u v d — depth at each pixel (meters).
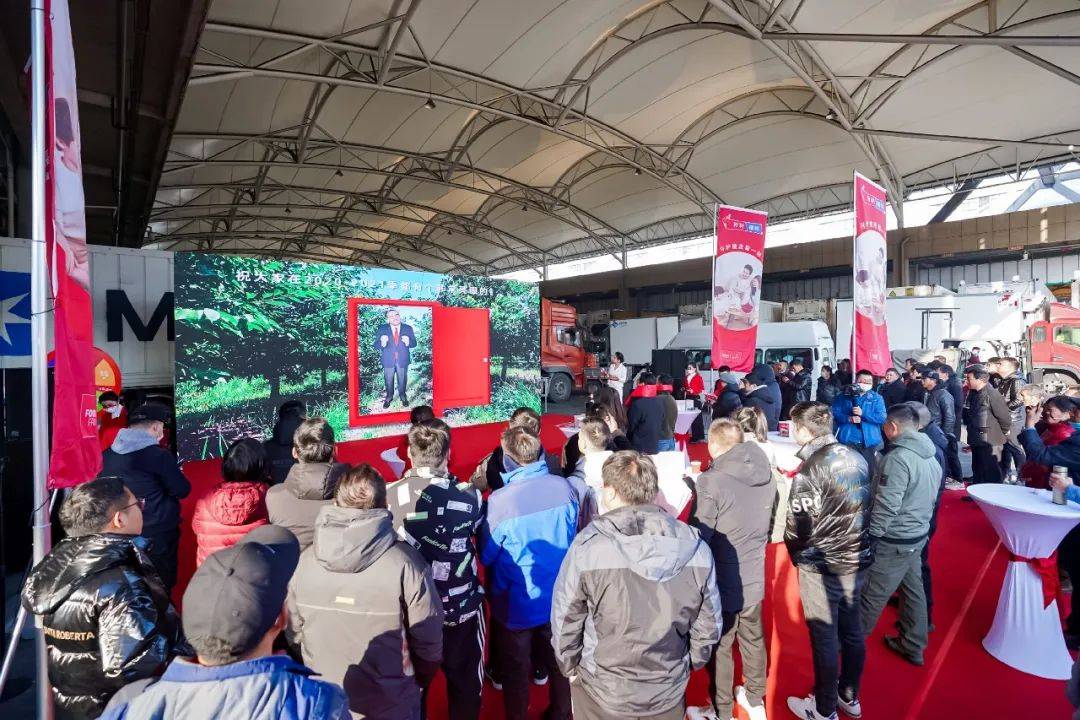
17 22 4.82
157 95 6.68
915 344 11.66
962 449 8.38
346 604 1.51
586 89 12.66
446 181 17.95
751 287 6.32
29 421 4.41
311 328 6.62
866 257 5.26
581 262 29.22
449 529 2.02
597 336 19.70
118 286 5.73
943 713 2.51
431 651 1.61
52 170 2.01
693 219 21.94
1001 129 13.08
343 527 1.52
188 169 15.52
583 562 1.57
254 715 0.87
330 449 2.28
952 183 16.56
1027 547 2.91
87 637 1.51
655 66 11.86
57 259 2.03
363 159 17.27
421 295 7.73
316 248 31.61
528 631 2.20
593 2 9.59
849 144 14.86
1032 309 10.66
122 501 1.67
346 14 9.23
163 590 1.68
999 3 9.12
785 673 2.88
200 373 5.79
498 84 12.12
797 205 19.50
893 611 3.49
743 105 13.96
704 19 10.29
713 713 2.51
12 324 4.64
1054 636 2.86
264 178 17.69
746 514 2.34
